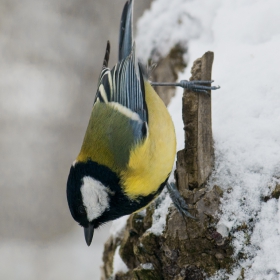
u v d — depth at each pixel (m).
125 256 9.12
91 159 7.69
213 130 7.84
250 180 7.21
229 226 7.09
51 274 16.67
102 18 18.12
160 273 7.90
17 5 18.28
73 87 17.98
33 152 17.84
